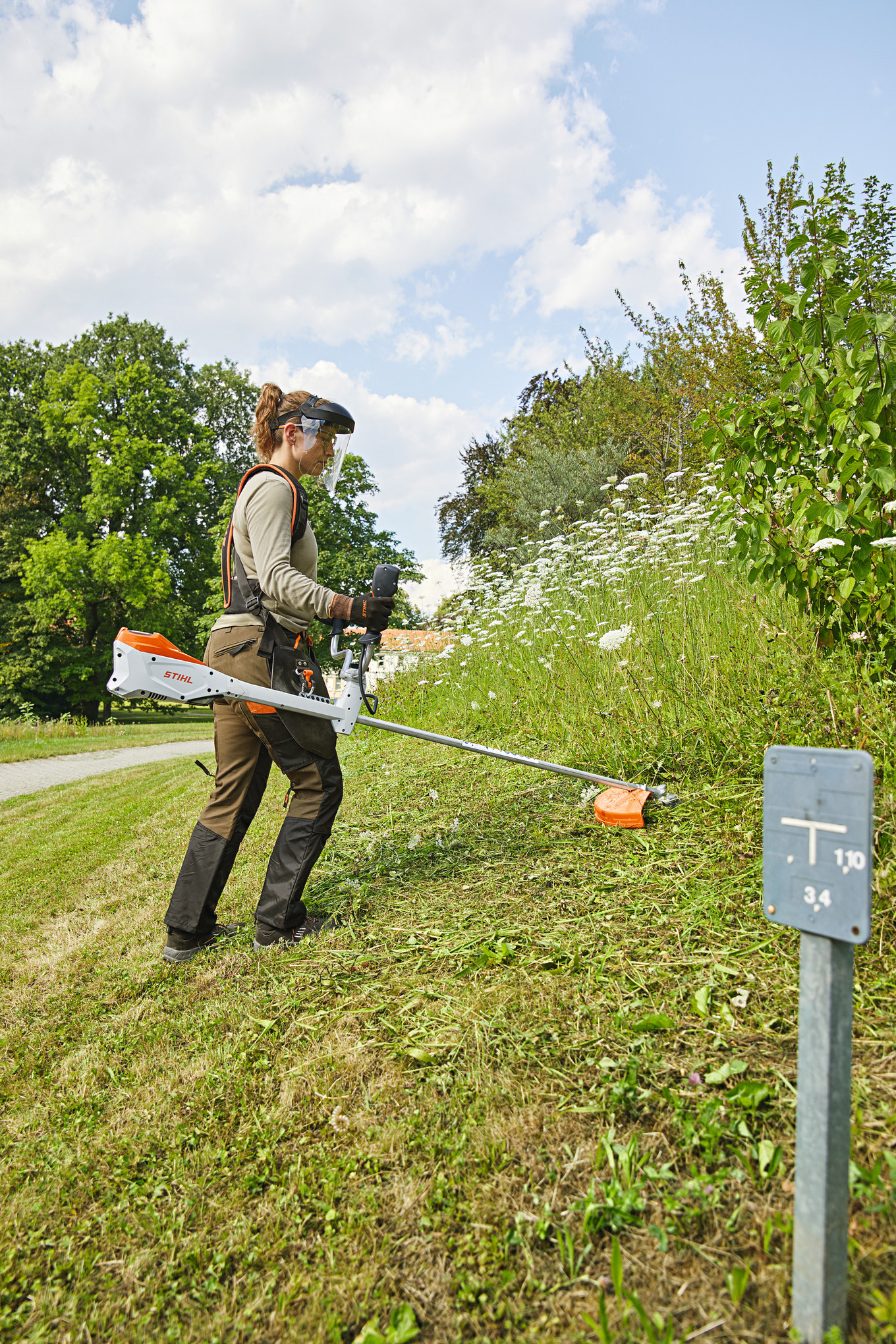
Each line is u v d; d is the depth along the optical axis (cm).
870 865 99
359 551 3003
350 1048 206
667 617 497
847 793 102
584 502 1672
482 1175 154
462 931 261
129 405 3244
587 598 627
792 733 306
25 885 436
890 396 283
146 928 333
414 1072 191
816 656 337
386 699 877
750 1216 133
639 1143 154
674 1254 130
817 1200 106
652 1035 184
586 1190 146
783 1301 116
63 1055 232
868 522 294
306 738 271
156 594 3039
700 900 242
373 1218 150
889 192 706
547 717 500
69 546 2961
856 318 277
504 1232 140
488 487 2506
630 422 1819
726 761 335
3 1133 197
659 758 363
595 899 262
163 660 250
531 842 327
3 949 330
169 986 267
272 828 467
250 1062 209
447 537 3105
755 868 252
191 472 3531
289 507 272
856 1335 109
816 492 304
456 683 732
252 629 271
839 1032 106
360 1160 166
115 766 1200
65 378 3177
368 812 436
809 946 107
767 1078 163
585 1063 180
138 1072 214
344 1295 136
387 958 254
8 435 3281
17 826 653
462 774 464
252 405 4053
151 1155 180
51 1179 177
